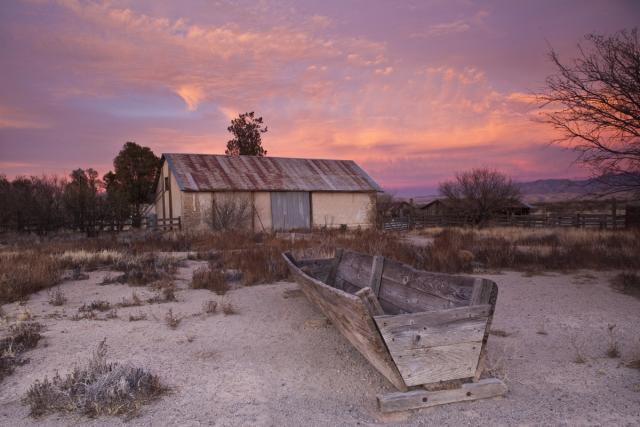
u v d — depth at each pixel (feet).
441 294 14.92
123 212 86.12
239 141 174.50
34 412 12.06
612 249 40.75
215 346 17.88
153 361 16.15
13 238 67.26
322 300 16.81
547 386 13.61
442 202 119.34
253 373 15.02
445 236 60.54
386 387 13.75
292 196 90.84
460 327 12.59
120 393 12.64
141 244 56.90
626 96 27.30
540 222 93.97
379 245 45.93
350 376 14.67
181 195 79.97
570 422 11.39
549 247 46.62
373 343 12.17
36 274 30.63
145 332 19.77
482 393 12.70
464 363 12.71
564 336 18.60
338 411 12.24
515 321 21.06
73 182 85.05
